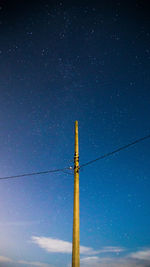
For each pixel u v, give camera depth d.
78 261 6.78
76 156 8.58
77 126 9.44
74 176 8.22
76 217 7.39
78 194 7.82
